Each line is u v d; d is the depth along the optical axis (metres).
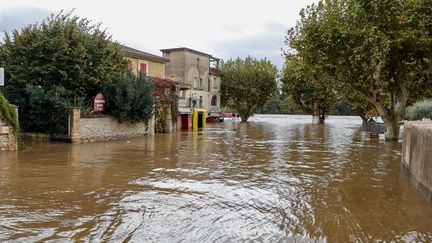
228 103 47.69
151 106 20.05
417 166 7.68
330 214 5.91
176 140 18.62
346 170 9.97
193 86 42.19
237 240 4.74
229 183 8.11
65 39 16.39
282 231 5.10
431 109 27.64
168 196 6.89
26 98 16.84
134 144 16.38
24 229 5.00
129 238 4.73
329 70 18.64
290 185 8.00
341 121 48.88
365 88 18.91
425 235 5.02
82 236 4.77
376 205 6.46
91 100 18.38
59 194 6.93
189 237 4.80
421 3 15.37
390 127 19.20
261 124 38.28
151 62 31.97
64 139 16.31
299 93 39.16
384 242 4.75
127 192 7.16
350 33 16.11
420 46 15.95
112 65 18.48
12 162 10.66
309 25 17.75
